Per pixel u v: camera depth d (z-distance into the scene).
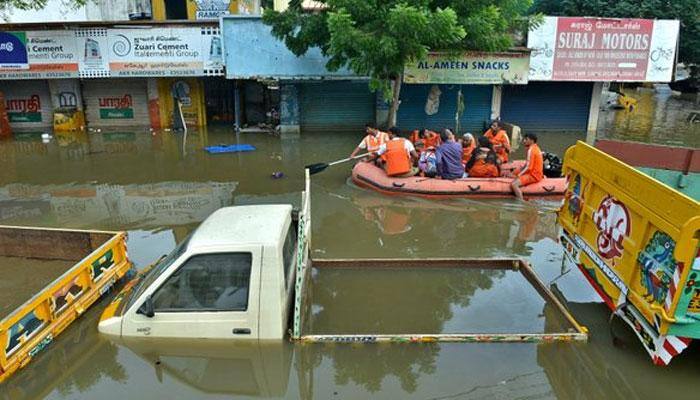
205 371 4.26
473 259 6.10
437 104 17.06
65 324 4.74
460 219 8.48
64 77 16.17
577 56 15.51
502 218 8.52
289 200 9.54
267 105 18.30
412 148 10.16
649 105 26.14
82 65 16.06
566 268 6.40
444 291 5.64
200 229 4.68
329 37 13.42
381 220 8.46
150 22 15.64
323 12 13.51
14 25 15.77
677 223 3.62
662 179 6.25
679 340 3.74
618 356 4.40
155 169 12.01
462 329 4.84
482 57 15.31
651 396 3.96
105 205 9.33
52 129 17.83
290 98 16.48
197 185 10.63
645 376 4.18
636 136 16.78
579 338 4.43
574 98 17.38
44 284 5.86
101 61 16.02
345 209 9.02
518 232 7.88
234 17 14.88
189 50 15.88
